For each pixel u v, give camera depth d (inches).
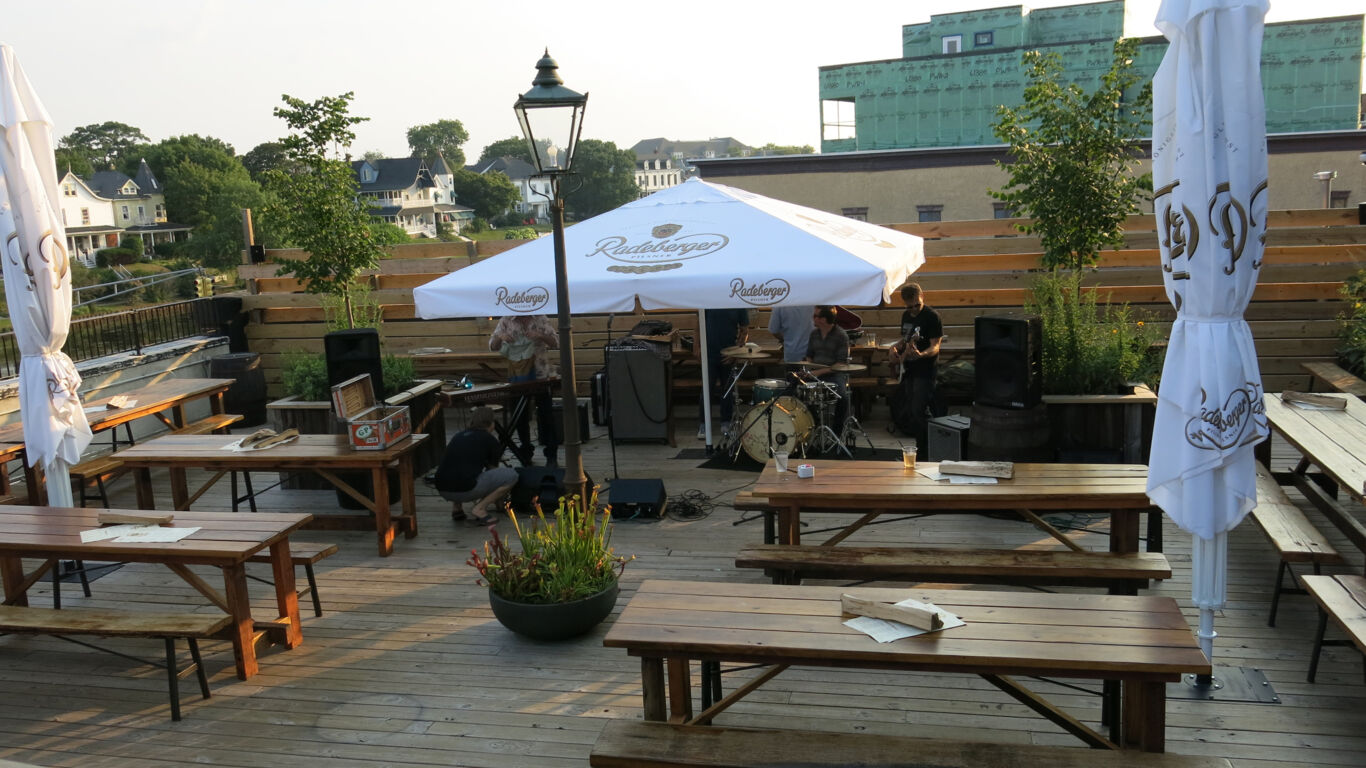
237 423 457.1
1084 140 349.1
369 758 174.4
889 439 382.6
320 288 429.7
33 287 238.2
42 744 183.6
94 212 3806.6
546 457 358.6
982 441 288.4
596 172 5689.0
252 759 175.8
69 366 249.4
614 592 224.8
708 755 142.8
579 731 180.9
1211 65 161.0
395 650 217.9
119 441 407.8
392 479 330.0
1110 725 167.0
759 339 452.8
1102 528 279.1
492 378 465.7
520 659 211.2
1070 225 351.3
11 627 198.7
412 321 485.7
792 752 142.4
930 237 453.7
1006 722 178.4
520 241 481.1
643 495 299.9
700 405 433.1
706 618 161.3
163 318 457.4
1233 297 167.0
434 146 6998.0
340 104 422.9
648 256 288.7
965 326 437.4
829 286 264.4
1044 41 1309.1
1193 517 173.5
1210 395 168.4
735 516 303.3
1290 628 211.5
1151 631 149.2
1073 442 309.1
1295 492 308.0
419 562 273.7
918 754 139.2
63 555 206.8
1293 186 706.2
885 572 204.4
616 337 468.4
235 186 3346.5
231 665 214.1
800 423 333.1
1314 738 168.2
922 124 1230.9
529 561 221.3
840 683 195.5
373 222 442.6
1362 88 1066.7
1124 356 320.2
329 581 261.3
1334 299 401.1
